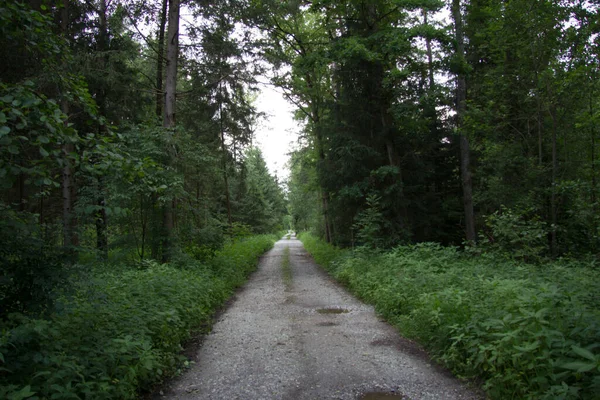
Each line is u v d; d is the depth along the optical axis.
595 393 2.99
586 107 12.58
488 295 5.68
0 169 3.25
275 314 8.40
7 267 3.71
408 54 14.84
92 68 10.85
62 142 3.62
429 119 16.77
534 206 12.00
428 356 5.38
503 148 14.15
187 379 4.70
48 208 12.16
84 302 5.01
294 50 22.84
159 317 5.49
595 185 11.39
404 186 16.44
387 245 14.77
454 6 15.86
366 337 6.41
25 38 4.11
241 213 36.34
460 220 18.86
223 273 12.38
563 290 5.36
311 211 44.31
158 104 14.54
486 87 15.05
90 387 3.36
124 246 10.98
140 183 5.42
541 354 3.71
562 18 11.34
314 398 4.09
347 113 16.92
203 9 12.91
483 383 4.25
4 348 3.05
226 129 18.05
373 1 15.25
